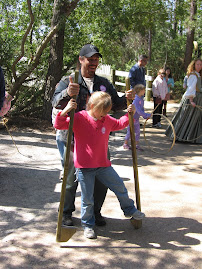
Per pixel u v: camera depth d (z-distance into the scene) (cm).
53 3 872
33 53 876
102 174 340
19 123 820
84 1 895
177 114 766
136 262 302
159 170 561
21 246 320
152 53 1773
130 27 994
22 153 631
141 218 347
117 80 1645
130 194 454
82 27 930
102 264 297
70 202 359
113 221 379
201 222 380
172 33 1633
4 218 379
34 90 891
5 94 432
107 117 340
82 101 358
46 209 405
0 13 887
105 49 997
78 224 371
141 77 809
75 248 321
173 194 458
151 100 1327
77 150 334
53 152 654
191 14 1336
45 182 494
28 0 750
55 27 795
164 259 307
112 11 900
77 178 346
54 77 845
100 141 331
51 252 312
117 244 331
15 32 888
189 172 554
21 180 496
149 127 920
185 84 796
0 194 445
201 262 304
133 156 357
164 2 1002
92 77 363
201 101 743
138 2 967
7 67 848
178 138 748
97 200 362
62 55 850
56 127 326
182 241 339
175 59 1736
